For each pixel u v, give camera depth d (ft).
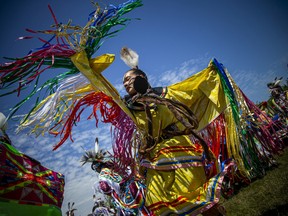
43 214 5.90
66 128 8.07
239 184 13.11
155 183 7.37
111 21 7.22
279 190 10.48
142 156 7.91
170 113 7.75
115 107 8.48
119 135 8.41
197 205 6.68
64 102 7.82
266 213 8.96
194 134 7.06
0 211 5.27
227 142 8.68
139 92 7.56
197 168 7.32
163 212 6.98
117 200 10.38
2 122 6.63
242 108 8.63
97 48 7.37
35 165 6.43
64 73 7.47
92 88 8.27
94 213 13.21
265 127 9.33
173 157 7.30
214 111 8.66
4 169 5.65
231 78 8.56
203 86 8.63
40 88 7.03
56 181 6.68
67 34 6.73
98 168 11.54
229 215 10.14
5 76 6.28
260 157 9.91
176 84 8.44
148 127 7.42
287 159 14.33
